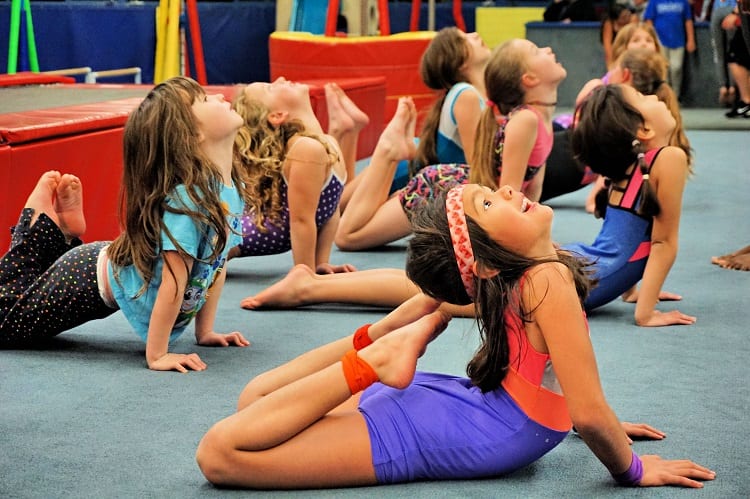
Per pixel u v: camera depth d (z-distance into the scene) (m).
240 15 11.76
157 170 3.04
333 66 9.21
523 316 2.16
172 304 3.08
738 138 9.24
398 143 4.86
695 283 4.30
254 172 4.24
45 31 10.98
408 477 2.25
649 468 2.28
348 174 5.45
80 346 3.39
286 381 2.42
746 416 2.72
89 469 2.33
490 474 2.28
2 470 2.32
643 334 3.54
